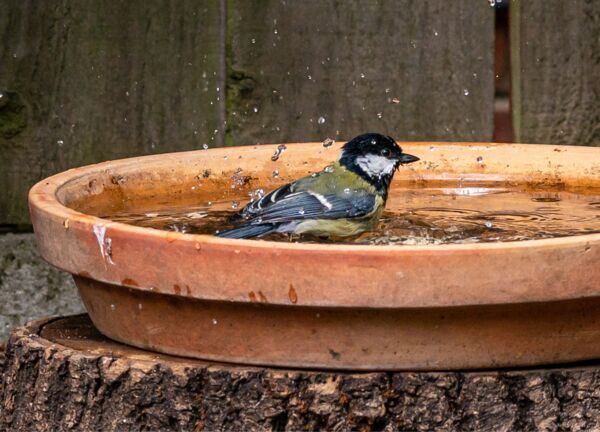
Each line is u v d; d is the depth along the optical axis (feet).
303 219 26.00
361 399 19.27
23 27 31.89
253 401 19.56
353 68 33.14
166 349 20.67
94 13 32.14
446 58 33.22
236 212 26.61
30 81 32.12
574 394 19.65
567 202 28.22
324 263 18.34
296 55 33.01
